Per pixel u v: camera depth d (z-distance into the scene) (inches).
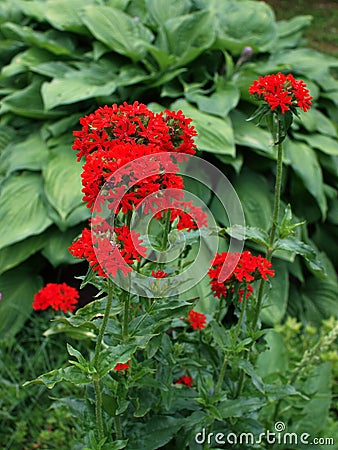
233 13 151.3
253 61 146.1
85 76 130.7
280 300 117.6
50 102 119.3
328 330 110.0
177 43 141.6
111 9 140.6
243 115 131.9
